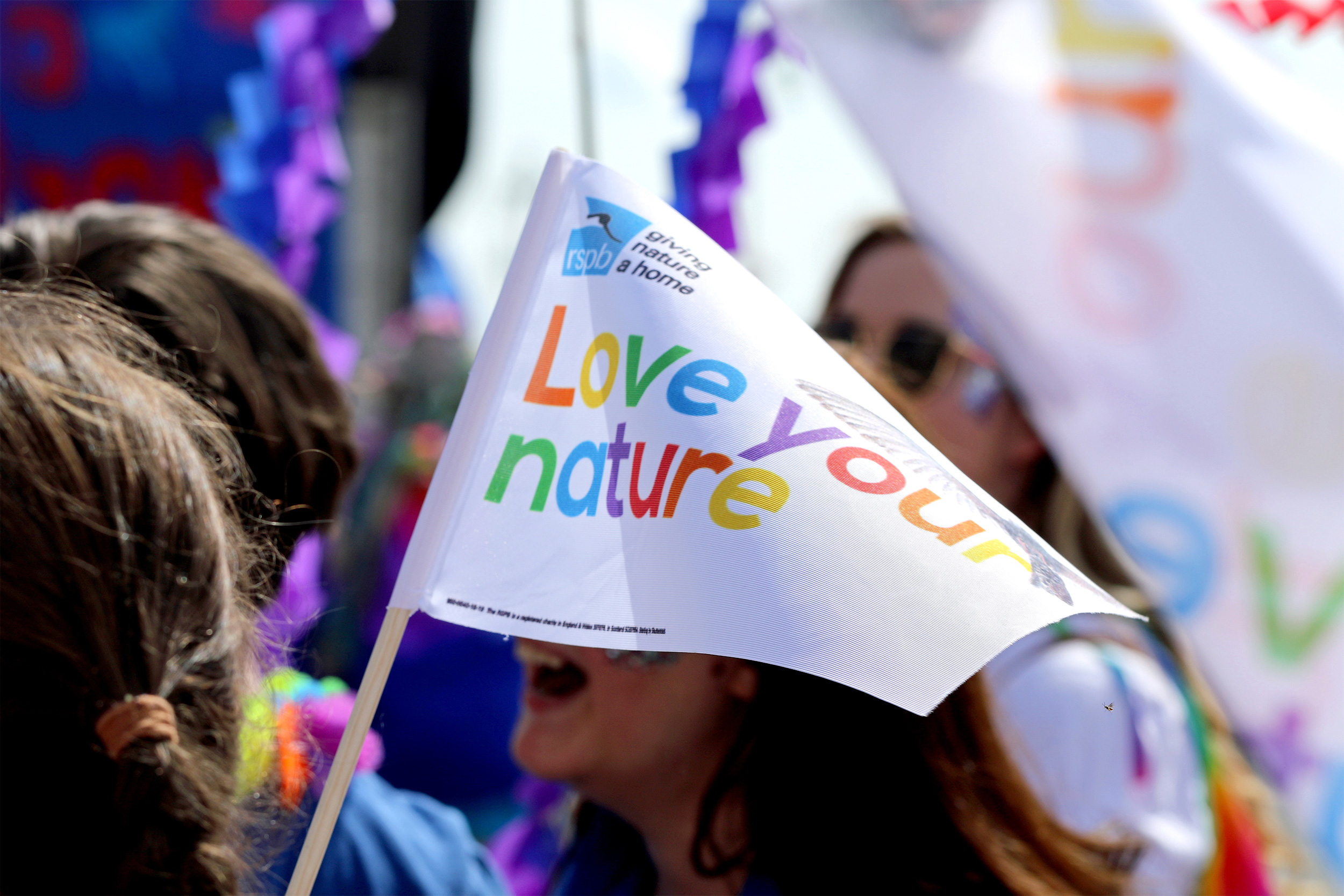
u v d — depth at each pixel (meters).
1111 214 2.70
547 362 1.45
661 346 1.42
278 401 2.00
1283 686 2.67
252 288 2.03
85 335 1.31
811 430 1.36
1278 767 2.68
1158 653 2.69
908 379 3.14
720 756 1.93
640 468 1.38
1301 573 2.64
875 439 1.37
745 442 1.35
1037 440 3.10
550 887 2.38
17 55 4.61
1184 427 2.68
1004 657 2.52
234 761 1.25
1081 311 2.72
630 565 1.35
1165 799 2.42
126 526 1.16
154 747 1.12
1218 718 2.71
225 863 1.18
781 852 1.90
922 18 2.77
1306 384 2.59
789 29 2.85
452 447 1.42
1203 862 2.45
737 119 3.27
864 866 1.90
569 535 1.38
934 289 3.23
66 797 1.11
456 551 1.39
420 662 5.02
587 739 1.92
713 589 1.31
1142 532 2.72
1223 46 2.63
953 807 1.93
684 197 3.26
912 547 1.28
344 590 5.15
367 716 1.37
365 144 6.31
